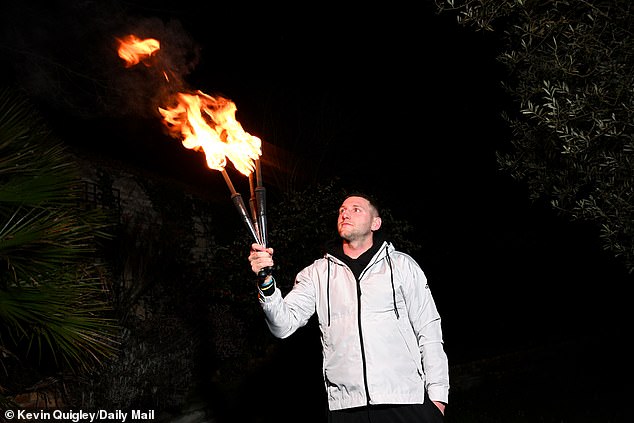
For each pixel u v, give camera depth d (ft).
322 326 11.39
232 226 33.76
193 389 23.76
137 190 27.76
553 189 14.57
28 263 12.57
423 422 10.64
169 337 22.12
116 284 22.81
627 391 25.45
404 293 11.21
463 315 40.91
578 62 13.08
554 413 22.58
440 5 13.80
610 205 12.61
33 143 13.79
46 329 12.80
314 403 23.65
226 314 26.48
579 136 12.03
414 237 37.99
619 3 12.72
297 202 27.66
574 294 46.98
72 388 17.97
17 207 12.99
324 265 11.73
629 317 42.14
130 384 19.22
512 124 15.38
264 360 26.96
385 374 10.61
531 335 37.65
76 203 14.19
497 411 23.16
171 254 27.37
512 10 13.25
